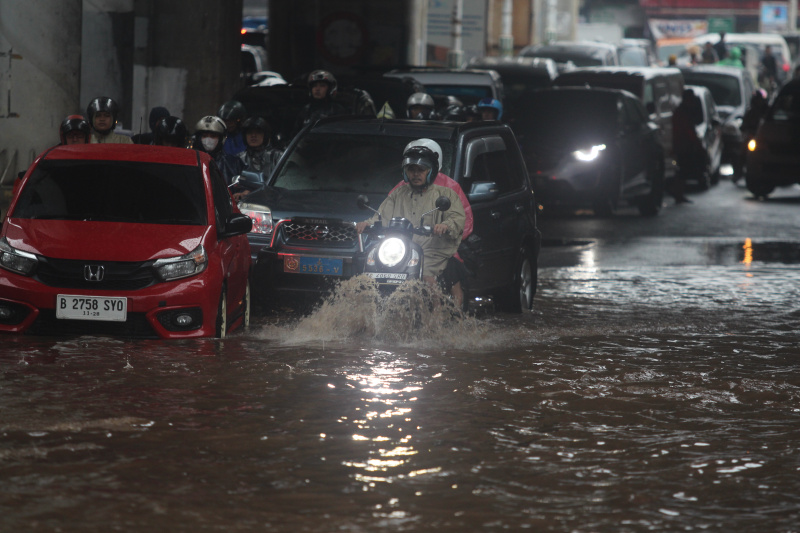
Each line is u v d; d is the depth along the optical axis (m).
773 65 136.12
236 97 43.94
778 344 26.38
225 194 27.42
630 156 58.50
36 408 18.66
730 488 15.62
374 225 25.84
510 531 13.88
